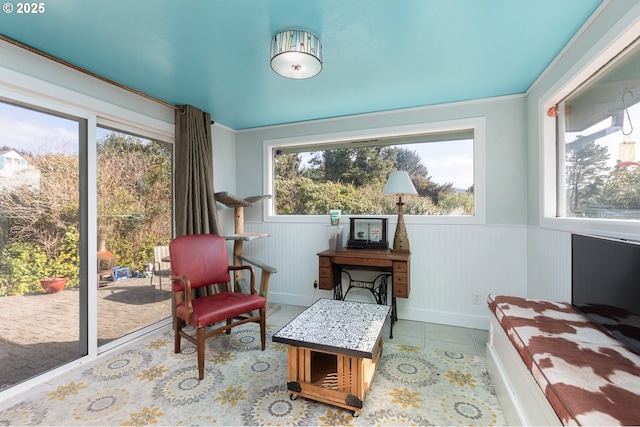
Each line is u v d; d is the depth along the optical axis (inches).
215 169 134.3
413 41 70.0
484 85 95.9
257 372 77.7
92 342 84.0
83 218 83.7
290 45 65.1
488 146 107.1
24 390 69.0
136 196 101.0
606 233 59.8
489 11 59.4
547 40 69.7
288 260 139.8
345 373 61.9
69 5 55.8
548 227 85.5
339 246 119.9
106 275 91.2
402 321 116.7
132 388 70.5
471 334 103.7
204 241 97.6
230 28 64.6
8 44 67.3
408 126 117.0
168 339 97.7
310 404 64.8
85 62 78.7
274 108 116.9
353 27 64.6
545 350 47.9
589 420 32.6
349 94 102.7
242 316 112.7
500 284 106.6
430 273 115.4
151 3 55.9
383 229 119.1
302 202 141.3
